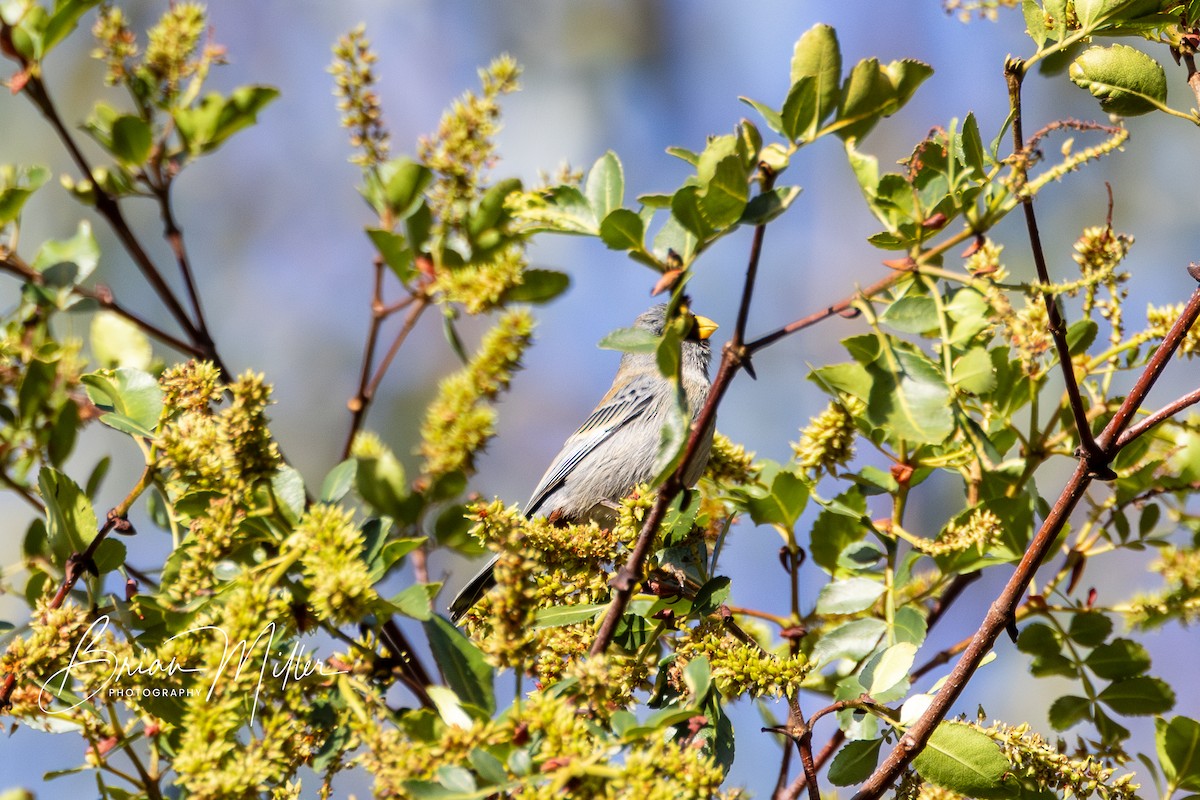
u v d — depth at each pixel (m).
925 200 7.32
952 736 6.65
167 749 6.77
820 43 6.52
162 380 7.45
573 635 7.21
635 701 7.07
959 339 6.75
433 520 9.38
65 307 8.84
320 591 5.91
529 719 5.41
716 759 6.82
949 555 8.04
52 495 7.44
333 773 6.64
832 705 6.91
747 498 8.23
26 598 8.19
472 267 7.83
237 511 7.04
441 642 6.22
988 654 6.69
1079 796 6.69
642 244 6.54
